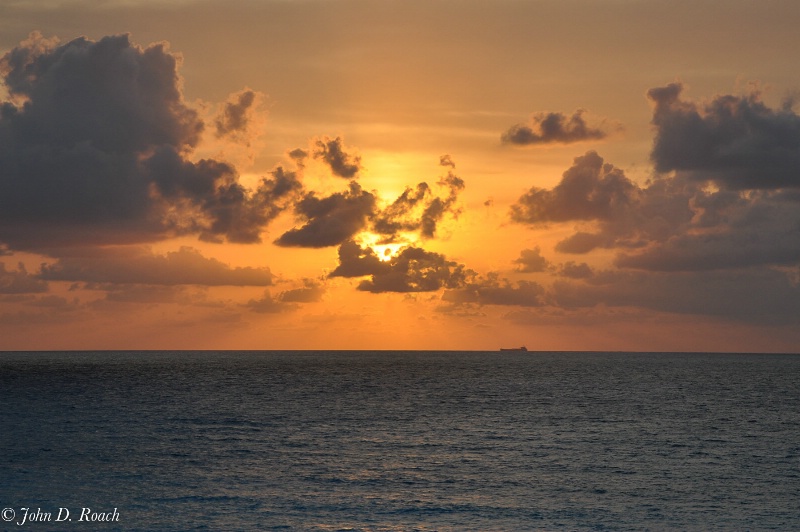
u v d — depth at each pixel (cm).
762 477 5572
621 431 7944
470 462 6044
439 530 4184
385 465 5875
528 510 4606
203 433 7550
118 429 7794
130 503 4641
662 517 4488
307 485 5156
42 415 9025
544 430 7981
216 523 4256
